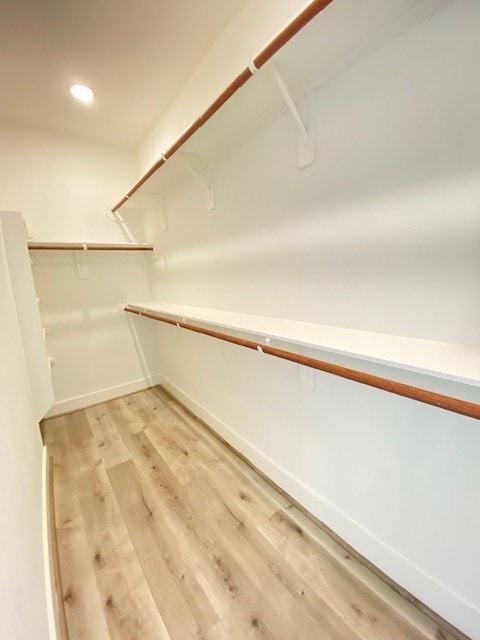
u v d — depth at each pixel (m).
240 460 1.80
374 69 0.86
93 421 2.34
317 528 1.31
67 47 1.44
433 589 0.96
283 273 1.29
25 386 1.38
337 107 0.98
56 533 1.33
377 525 1.09
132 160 2.62
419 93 0.78
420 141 0.80
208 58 1.52
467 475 0.82
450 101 0.73
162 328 2.77
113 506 1.48
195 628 0.97
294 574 1.12
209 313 1.64
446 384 0.82
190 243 2.02
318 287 1.14
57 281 2.40
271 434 1.55
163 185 2.06
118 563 1.20
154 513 1.43
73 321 2.50
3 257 1.34
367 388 1.03
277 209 1.27
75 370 2.55
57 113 2.00
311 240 1.14
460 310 0.78
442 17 0.72
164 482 1.64
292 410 1.38
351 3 0.69
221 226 1.66
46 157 2.24
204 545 1.26
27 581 0.73
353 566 1.14
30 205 2.21
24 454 1.04
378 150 0.89
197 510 1.44
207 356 2.06
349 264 1.02
